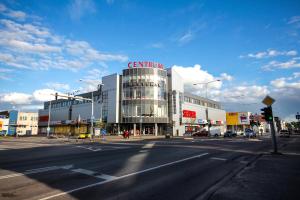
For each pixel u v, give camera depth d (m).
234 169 10.26
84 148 21.83
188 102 74.81
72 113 82.50
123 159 13.45
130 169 10.22
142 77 60.91
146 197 6.18
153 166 10.99
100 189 6.96
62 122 86.25
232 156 14.98
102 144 28.19
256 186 7.12
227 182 7.68
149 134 61.09
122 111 61.38
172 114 64.44
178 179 8.28
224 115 101.75
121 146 24.05
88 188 7.07
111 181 7.96
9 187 7.22
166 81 64.81
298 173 9.16
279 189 6.79
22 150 20.72
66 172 9.56
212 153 16.70
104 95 66.88
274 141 16.27
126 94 61.56
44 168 10.57
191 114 74.44
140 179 8.27
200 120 79.38
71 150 19.80
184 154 16.02
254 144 27.28
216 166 11.03
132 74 61.50
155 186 7.31
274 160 12.95
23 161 13.13
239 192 6.49
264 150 19.27
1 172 9.73
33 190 6.88
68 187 7.18
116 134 60.28
